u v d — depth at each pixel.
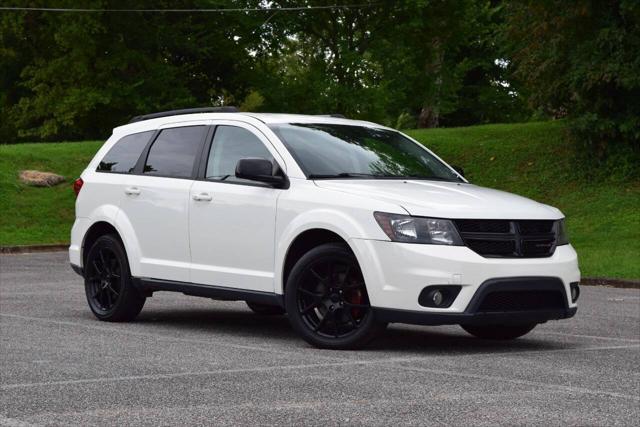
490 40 33.22
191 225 9.98
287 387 6.73
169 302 13.09
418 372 7.42
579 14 28.78
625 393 6.63
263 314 11.78
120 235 10.67
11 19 48.91
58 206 32.22
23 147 37.94
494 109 59.75
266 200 9.31
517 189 31.25
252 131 9.86
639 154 30.44
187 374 7.27
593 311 12.76
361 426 5.52
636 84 28.27
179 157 10.45
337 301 8.71
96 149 38.19
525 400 6.32
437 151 35.38
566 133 33.75
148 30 50.44
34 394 6.47
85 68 48.31
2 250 26.28
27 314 11.43
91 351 8.48
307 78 47.41
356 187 8.88
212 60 52.72
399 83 46.75
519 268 8.48
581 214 28.19
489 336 9.76
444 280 8.26
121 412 5.89
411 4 44.16
